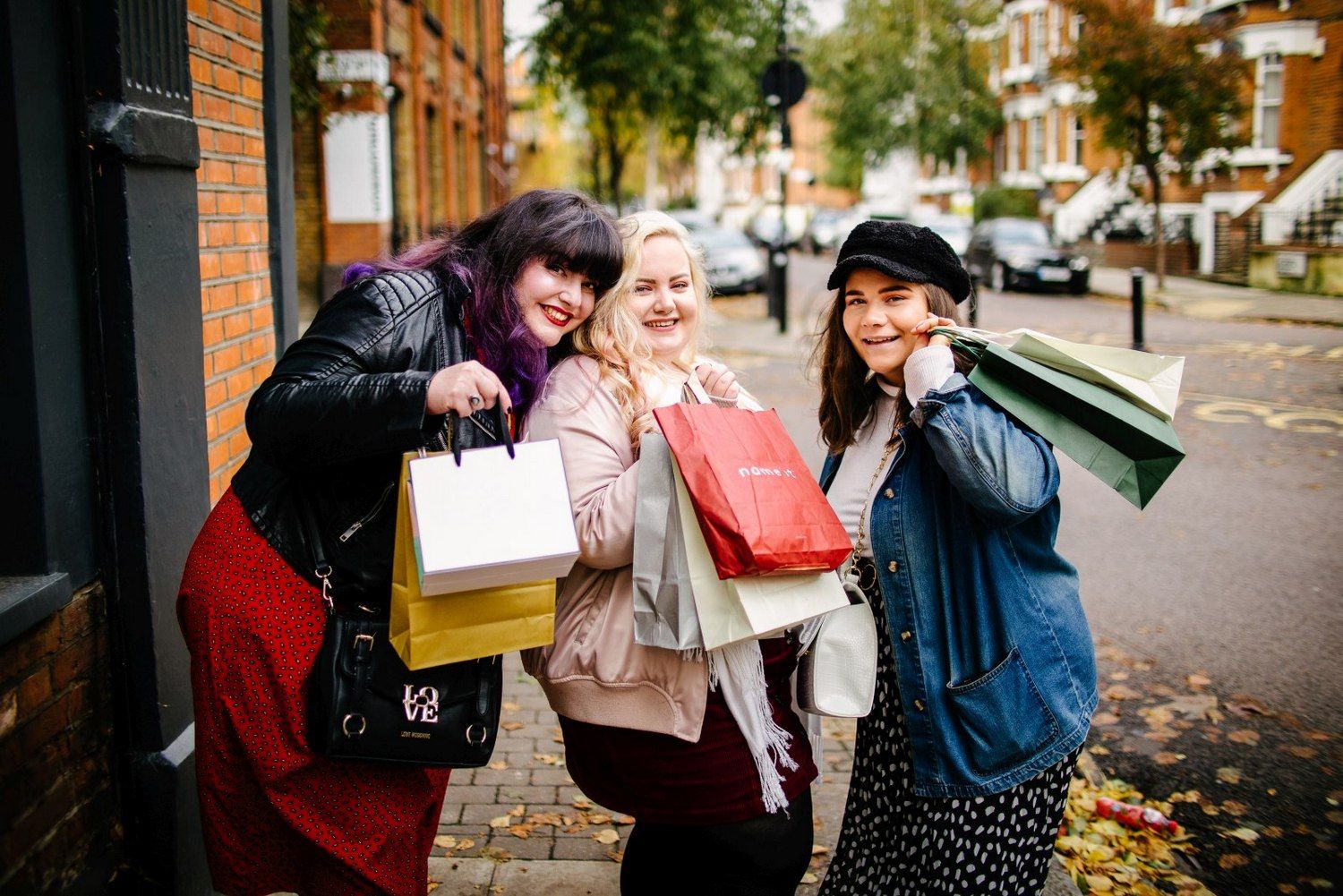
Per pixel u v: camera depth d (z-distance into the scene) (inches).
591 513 80.4
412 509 72.5
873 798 93.2
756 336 616.4
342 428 73.1
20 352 88.7
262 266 145.3
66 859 93.7
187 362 109.0
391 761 79.1
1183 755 154.2
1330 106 892.6
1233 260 887.7
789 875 87.3
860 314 88.7
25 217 87.7
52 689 91.5
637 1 947.3
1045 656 83.2
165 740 103.7
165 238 103.7
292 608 80.6
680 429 78.8
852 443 97.2
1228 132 800.9
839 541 79.3
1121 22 782.5
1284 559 233.5
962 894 84.5
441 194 823.1
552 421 84.2
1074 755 85.2
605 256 83.8
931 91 1341.0
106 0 93.4
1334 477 297.0
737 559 75.1
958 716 83.5
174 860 104.1
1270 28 906.7
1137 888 121.2
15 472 89.8
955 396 79.1
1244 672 179.9
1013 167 1416.1
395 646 75.6
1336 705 167.6
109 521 99.3
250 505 81.7
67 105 93.4
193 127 108.5
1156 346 524.7
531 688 176.9
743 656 83.0
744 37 1018.7
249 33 140.9
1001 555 83.4
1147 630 198.5
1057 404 80.3
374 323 78.4
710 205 2650.1
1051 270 848.3
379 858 84.1
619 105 1008.9
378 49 580.7
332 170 596.7
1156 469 77.8
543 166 2145.7
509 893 116.9
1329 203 807.1
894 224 88.0
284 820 81.8
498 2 1273.4
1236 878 125.3
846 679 85.0
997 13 1339.8
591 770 88.0
